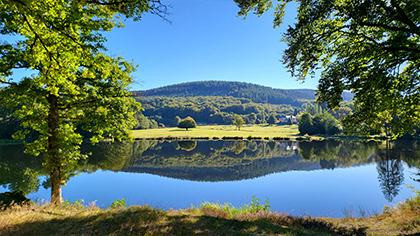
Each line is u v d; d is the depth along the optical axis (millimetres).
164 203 12453
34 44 5473
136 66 9500
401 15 5539
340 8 5926
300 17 7113
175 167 24922
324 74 7523
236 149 41625
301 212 10641
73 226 4586
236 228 5227
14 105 7562
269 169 23891
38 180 16234
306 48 7258
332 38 7582
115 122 9242
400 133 7969
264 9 7879
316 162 27438
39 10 4488
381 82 6355
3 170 19297
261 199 13102
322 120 67688
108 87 9312
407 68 7141
